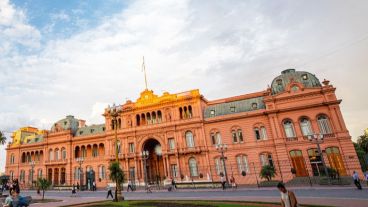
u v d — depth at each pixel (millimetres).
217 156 58594
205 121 61375
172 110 64875
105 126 76125
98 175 71812
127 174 64875
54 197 45562
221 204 23562
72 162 77000
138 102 69562
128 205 26797
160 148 68438
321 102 51281
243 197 29641
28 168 83938
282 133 53312
